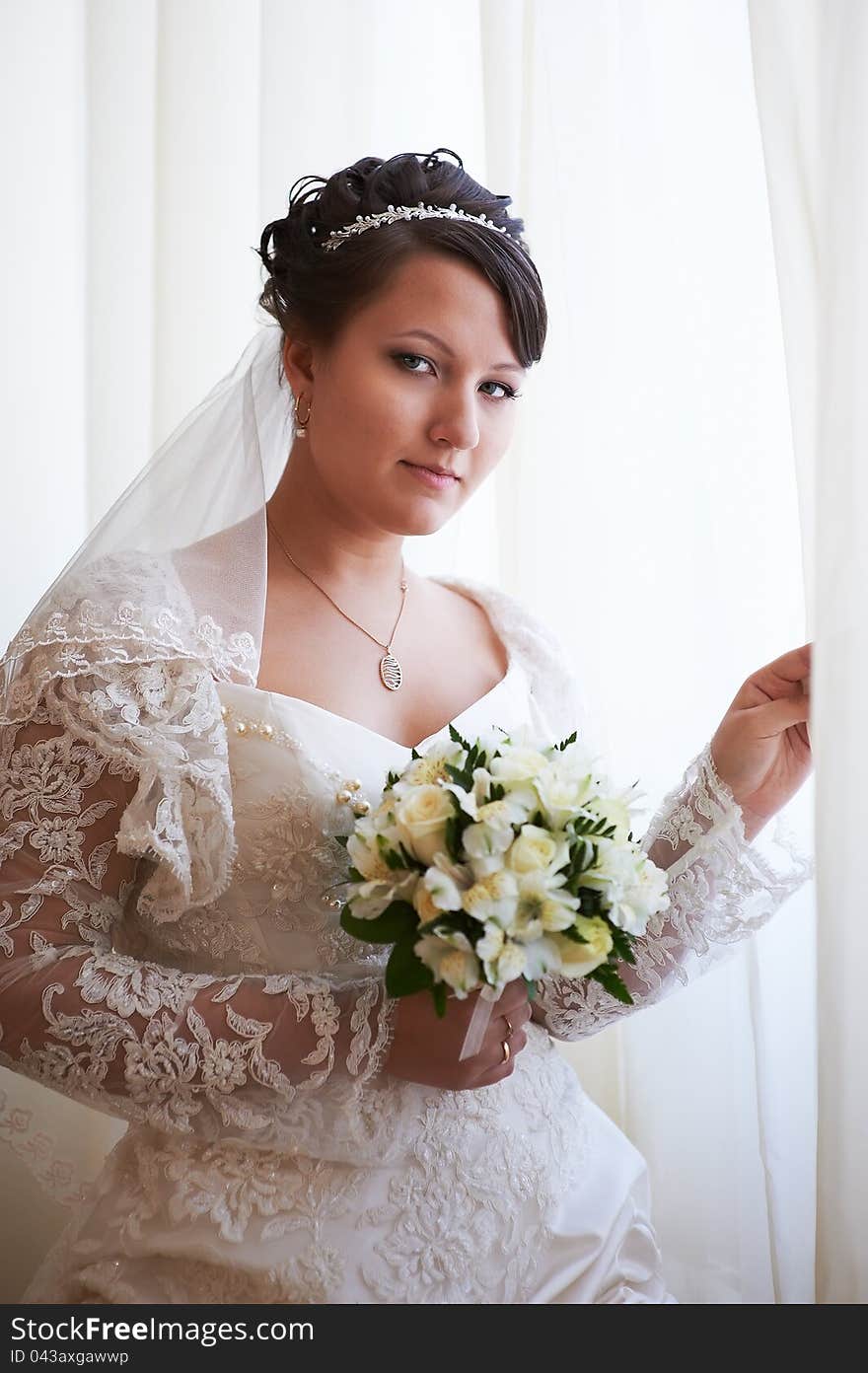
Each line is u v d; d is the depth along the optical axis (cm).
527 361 138
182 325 206
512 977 107
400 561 153
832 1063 128
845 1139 128
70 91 219
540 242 186
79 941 124
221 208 207
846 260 126
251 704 129
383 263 130
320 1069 119
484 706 147
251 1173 124
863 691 125
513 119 187
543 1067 142
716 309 183
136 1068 118
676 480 180
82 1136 151
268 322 153
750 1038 173
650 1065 179
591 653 188
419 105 210
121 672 125
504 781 115
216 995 121
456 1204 125
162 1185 127
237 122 208
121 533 137
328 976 130
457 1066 120
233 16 207
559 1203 133
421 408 133
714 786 142
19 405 216
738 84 185
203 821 123
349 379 133
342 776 129
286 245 141
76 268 221
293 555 145
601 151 180
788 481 184
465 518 214
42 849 124
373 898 113
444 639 155
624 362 182
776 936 178
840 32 128
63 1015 119
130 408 211
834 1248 129
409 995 117
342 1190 123
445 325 130
